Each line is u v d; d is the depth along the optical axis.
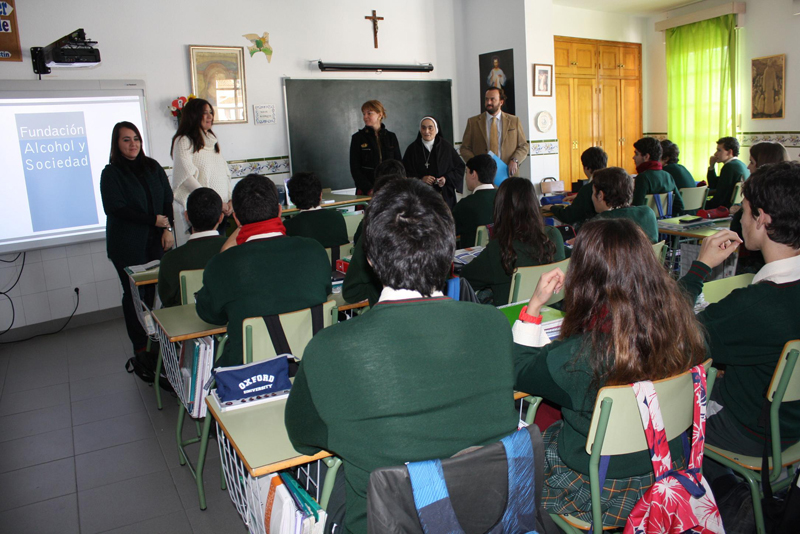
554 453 1.53
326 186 6.25
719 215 3.95
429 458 1.03
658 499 1.23
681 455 1.40
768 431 1.53
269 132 5.86
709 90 7.59
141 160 3.98
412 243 1.08
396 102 6.69
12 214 4.56
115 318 5.12
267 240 2.09
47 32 4.61
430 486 0.94
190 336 2.20
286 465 1.29
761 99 7.16
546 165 6.95
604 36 8.07
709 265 1.74
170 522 2.27
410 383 1.02
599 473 1.34
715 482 1.78
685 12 7.92
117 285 5.14
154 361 3.44
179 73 5.26
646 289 1.26
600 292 1.28
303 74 5.99
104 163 4.92
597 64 8.04
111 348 4.35
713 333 1.58
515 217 2.48
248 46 5.62
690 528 1.22
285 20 5.82
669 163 5.23
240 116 5.64
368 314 1.06
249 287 2.03
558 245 2.74
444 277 1.12
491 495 1.00
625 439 1.31
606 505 1.37
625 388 1.25
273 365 1.63
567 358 1.31
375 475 0.93
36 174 4.63
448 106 7.13
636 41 8.43
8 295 4.66
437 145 5.38
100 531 2.23
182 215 4.75
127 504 2.39
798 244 1.54
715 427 1.70
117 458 2.76
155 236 4.03
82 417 3.20
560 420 1.70
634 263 1.27
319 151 6.16
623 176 3.04
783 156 3.66
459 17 7.12
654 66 8.51
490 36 6.86
